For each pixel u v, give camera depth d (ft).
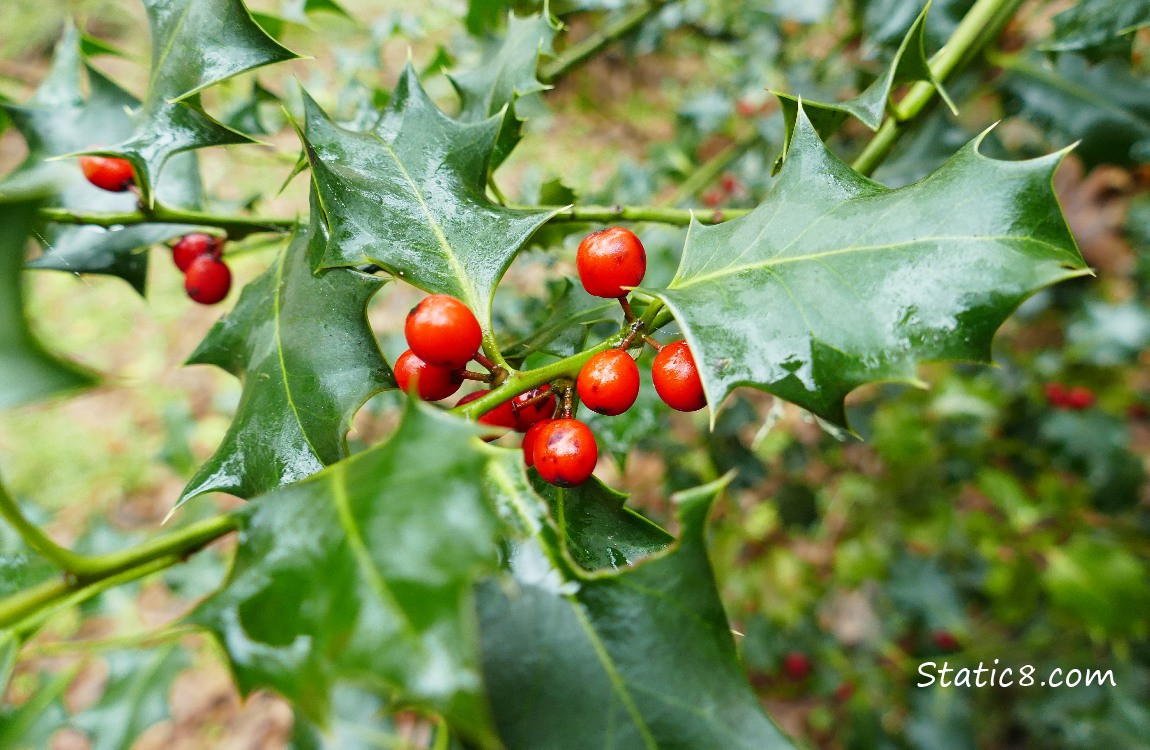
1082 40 0.61
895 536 1.18
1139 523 1.11
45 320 2.14
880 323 0.37
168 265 2.23
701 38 1.19
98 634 1.33
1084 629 1.06
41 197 0.29
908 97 0.60
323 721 0.30
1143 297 1.16
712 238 0.43
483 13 0.90
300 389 0.44
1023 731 1.07
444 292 0.43
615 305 0.52
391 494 0.32
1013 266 0.36
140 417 1.92
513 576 0.37
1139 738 0.95
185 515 0.93
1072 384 1.11
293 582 0.32
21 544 0.59
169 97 0.48
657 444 0.94
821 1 0.88
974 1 0.63
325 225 0.44
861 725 1.09
